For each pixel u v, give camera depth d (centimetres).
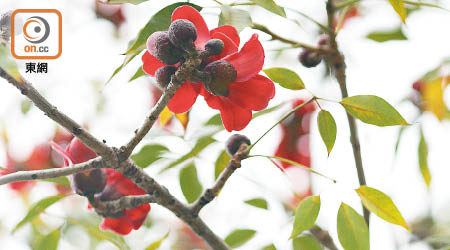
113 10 173
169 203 139
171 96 132
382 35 168
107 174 142
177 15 134
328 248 153
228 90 135
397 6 146
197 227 141
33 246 152
